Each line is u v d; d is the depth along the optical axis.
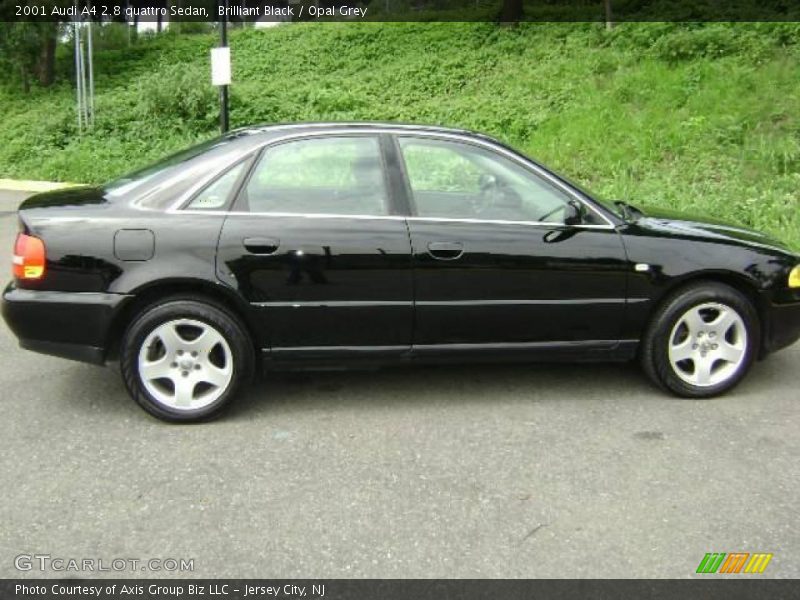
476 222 4.19
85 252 3.94
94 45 20.25
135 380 4.03
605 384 4.68
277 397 4.48
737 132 10.41
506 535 3.06
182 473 3.56
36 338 4.03
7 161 14.85
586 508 3.26
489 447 3.83
